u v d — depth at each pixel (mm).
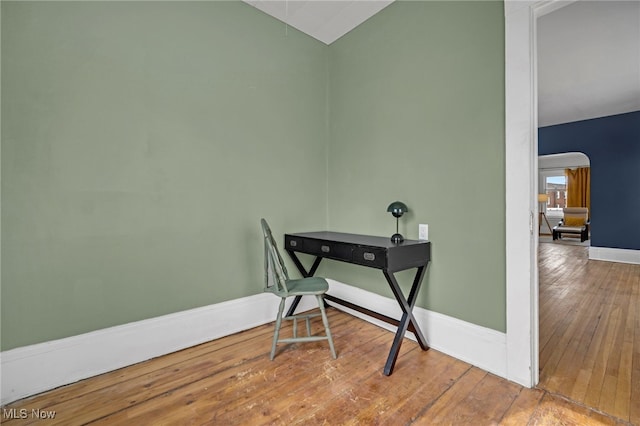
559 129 5543
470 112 1774
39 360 1506
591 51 2889
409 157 2117
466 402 1409
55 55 1548
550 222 8492
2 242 1434
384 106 2291
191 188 2014
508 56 1583
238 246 2246
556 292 3207
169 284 1931
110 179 1715
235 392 1495
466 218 1799
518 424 1262
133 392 1501
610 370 1678
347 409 1363
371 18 2398
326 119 2828
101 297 1694
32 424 1287
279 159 2479
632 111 4738
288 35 2531
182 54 1971
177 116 1951
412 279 2111
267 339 2100
